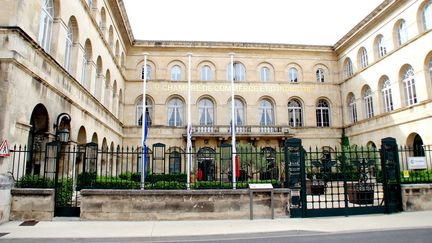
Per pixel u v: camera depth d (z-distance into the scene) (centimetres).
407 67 2594
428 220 1139
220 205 1172
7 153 1073
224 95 3428
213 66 3506
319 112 3584
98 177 1709
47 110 1386
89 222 1096
